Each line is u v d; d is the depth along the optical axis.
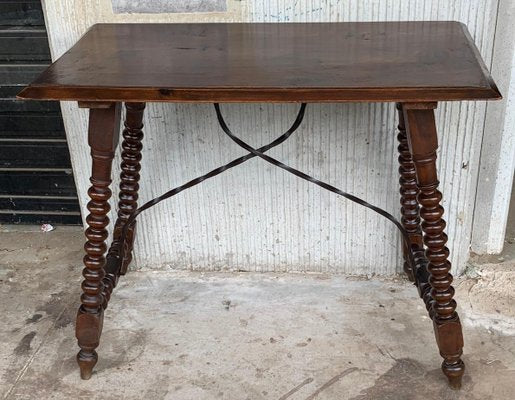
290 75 1.37
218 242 2.09
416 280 1.79
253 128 1.90
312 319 1.89
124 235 1.88
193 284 2.07
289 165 1.94
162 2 1.79
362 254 2.05
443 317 1.59
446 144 1.85
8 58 2.09
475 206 2.01
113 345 1.82
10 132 2.22
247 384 1.68
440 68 1.38
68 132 1.96
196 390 1.67
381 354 1.76
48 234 2.35
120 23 1.80
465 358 1.74
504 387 1.65
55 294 2.04
